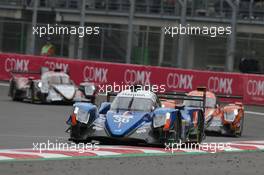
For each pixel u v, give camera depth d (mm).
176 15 99062
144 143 38281
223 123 50938
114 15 102500
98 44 100750
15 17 109438
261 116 69000
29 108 63719
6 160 30922
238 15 97625
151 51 98125
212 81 79312
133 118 38156
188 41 97438
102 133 37812
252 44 95312
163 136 37812
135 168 30172
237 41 96062
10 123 51000
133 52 98875
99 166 30234
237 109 51469
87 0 104438
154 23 100000
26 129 47469
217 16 97062
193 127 41969
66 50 100375
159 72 81250
